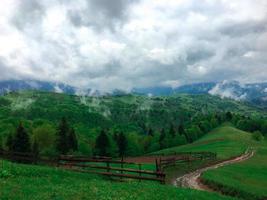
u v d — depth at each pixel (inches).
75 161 1421.0
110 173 1206.9
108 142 5157.5
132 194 812.6
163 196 847.7
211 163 2893.7
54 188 794.2
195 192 1040.8
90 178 1128.2
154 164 2384.4
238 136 6845.5
